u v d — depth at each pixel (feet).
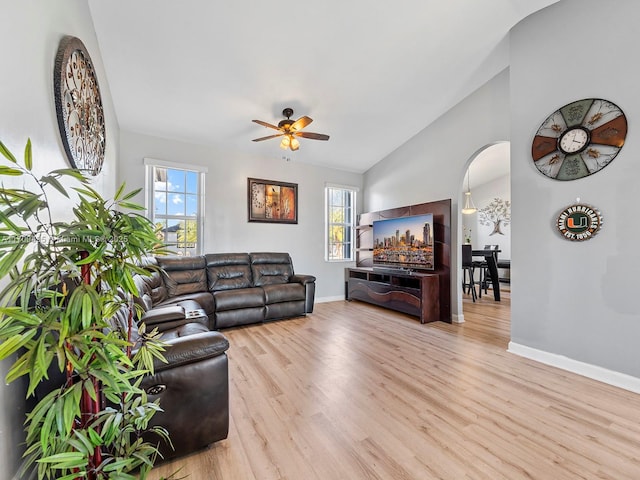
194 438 4.76
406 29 8.64
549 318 8.50
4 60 3.19
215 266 13.57
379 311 15.10
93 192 3.14
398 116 13.35
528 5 8.52
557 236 8.37
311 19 7.95
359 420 5.76
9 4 3.30
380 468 4.54
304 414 5.97
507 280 22.89
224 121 12.41
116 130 11.65
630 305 7.09
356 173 19.11
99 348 2.66
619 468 4.53
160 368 4.50
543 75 8.68
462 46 9.66
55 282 2.58
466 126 12.49
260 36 8.37
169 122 12.25
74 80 5.47
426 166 14.49
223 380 5.00
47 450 2.50
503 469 4.51
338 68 9.94
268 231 16.02
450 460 4.70
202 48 8.65
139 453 3.16
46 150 4.34
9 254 2.27
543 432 5.40
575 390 6.95
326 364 8.40
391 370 8.00
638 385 6.89
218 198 14.58
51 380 3.62
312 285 14.10
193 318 8.34
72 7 5.70
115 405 4.07
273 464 4.64
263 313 12.62
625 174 7.17
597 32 7.64
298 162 17.03
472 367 8.20
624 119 7.18
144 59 8.91
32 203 2.38
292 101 11.46
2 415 2.91
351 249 19.30
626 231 7.16
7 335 2.26
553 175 8.45
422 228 13.87
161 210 13.34
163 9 7.35
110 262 2.99
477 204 25.20
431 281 12.96
